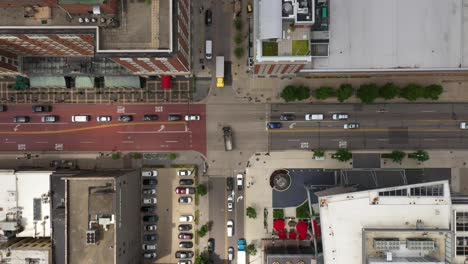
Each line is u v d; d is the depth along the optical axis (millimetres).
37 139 99250
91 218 82438
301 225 96562
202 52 97562
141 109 98688
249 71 97562
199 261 95250
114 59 74938
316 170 98438
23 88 97625
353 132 97875
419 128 97438
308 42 78375
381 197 82000
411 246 79562
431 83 96375
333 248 82750
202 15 97375
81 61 92562
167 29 72062
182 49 81250
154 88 98312
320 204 82750
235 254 99312
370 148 97812
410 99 93562
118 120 98500
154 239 99125
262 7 76250
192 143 99000
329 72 86750
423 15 84875
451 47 84875
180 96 98438
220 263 99250
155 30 72062
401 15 84938
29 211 89625
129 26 72188
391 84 92500
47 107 98188
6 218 89500
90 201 81000
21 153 99500
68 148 99250
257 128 98562
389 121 97500
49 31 71625
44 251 85438
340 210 82625
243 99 98312
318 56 84000
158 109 98625
